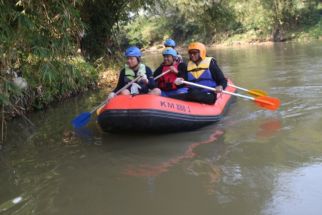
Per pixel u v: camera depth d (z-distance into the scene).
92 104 7.98
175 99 5.59
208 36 36.31
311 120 5.71
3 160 4.86
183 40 39.50
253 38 32.62
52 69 5.28
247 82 9.58
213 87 6.17
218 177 3.96
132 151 4.88
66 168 4.45
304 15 31.64
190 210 3.34
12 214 3.43
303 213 3.20
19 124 6.55
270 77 10.13
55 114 7.18
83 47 12.02
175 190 3.73
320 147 4.60
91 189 3.86
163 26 40.28
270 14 31.33
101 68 11.97
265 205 3.36
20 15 4.51
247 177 3.92
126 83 5.92
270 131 5.34
